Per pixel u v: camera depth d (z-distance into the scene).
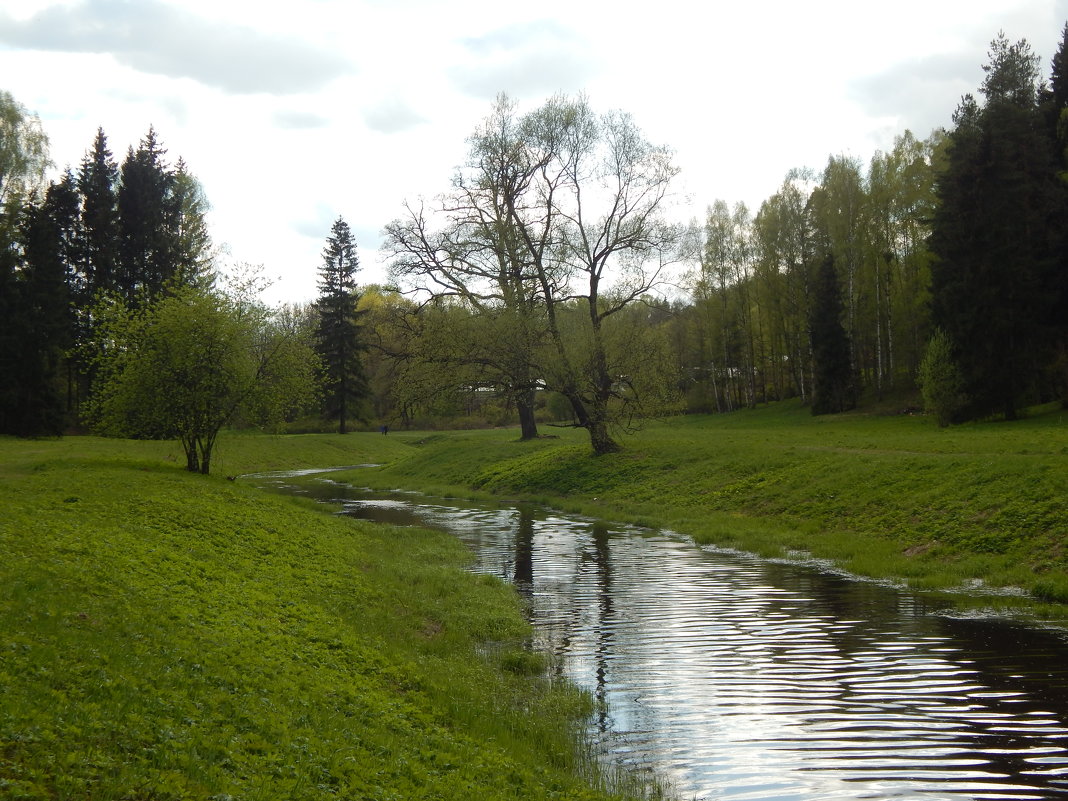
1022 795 8.32
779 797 8.38
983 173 51.41
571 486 38.97
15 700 6.80
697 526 27.97
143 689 7.96
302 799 6.57
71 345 62.94
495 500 39.06
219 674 9.05
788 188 74.62
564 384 39.19
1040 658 12.79
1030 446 29.73
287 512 25.44
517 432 75.25
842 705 10.95
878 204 66.19
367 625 13.73
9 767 5.75
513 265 42.53
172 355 30.59
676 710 10.92
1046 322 51.28
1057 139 55.44
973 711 10.62
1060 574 17.72
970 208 51.91
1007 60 60.34
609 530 28.69
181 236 71.62
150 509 19.78
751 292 81.50
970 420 50.19
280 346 32.78
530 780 8.37
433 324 40.16
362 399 81.19
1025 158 52.28
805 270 73.44
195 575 14.02
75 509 18.17
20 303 59.06
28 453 44.25
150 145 70.94
